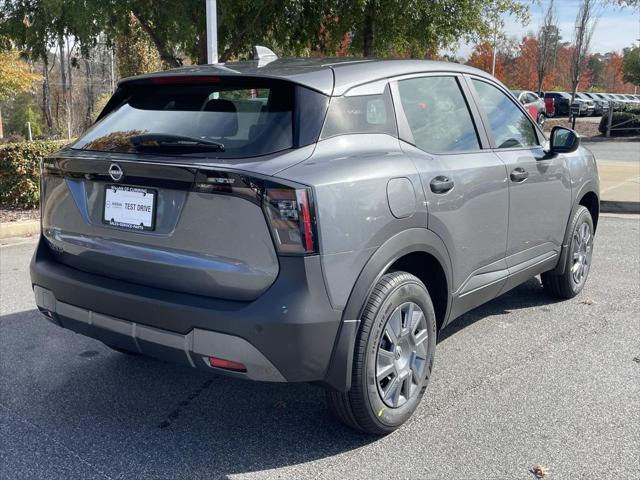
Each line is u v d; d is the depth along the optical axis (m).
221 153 2.91
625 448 3.20
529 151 4.55
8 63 26.03
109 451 3.21
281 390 3.89
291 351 2.76
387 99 3.46
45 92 33.94
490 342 4.59
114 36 12.44
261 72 3.20
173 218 2.95
